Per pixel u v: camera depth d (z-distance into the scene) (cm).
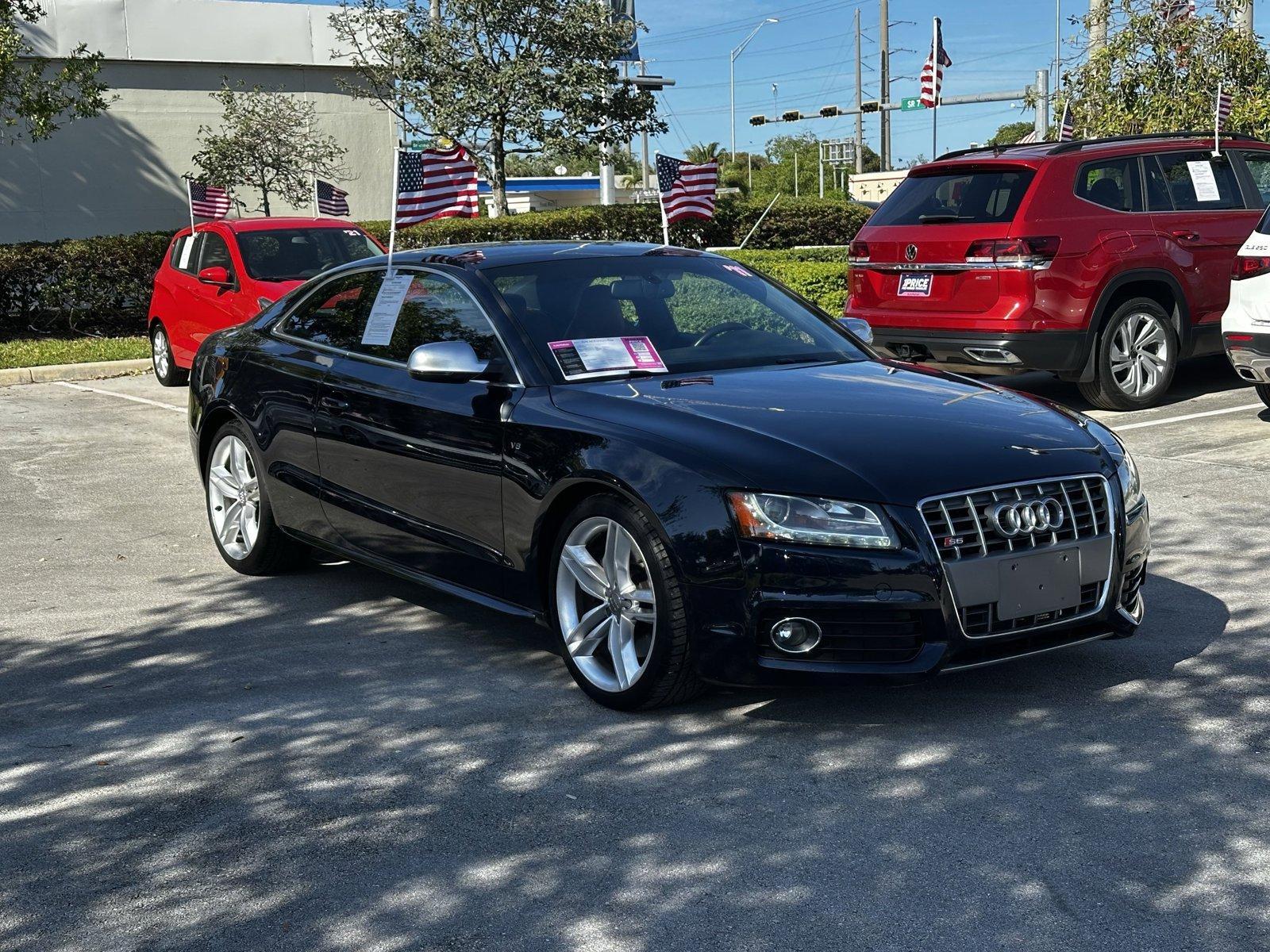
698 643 422
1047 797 377
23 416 1184
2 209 2491
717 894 330
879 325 1016
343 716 461
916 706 450
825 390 485
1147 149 1002
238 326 693
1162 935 304
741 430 439
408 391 533
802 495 411
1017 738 420
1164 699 448
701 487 421
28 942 319
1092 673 476
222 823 381
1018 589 420
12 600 620
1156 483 761
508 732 442
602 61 2484
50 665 527
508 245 587
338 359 585
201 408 675
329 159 2672
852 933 310
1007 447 438
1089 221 955
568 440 461
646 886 336
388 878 344
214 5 2638
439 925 320
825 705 454
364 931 318
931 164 1013
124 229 2617
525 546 480
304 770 416
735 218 2772
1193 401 1022
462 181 764
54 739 449
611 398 473
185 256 1367
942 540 410
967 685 468
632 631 454
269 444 615
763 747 421
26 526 768
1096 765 398
